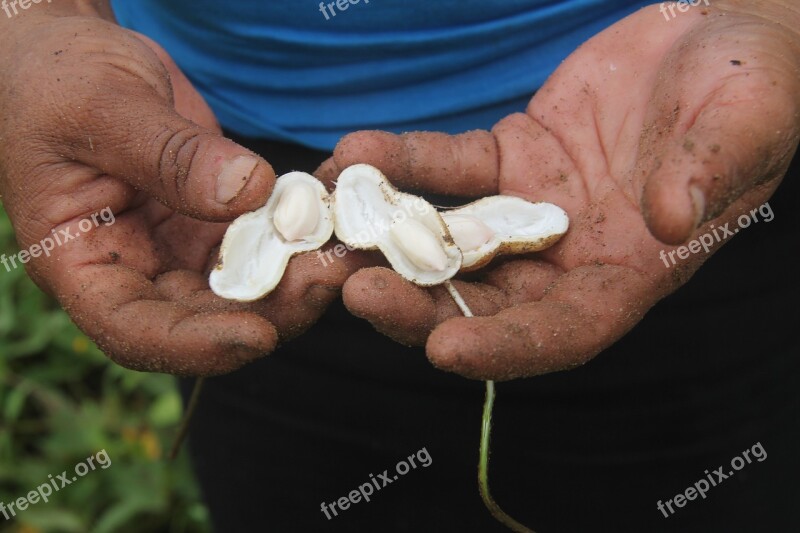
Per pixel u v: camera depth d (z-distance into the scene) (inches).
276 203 17.3
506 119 17.7
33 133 16.1
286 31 17.3
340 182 17.3
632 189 16.4
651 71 16.8
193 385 19.2
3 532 24.4
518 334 14.9
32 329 26.6
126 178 16.1
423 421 18.1
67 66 16.2
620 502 18.3
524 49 17.4
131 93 16.1
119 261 16.3
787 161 15.6
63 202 16.2
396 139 17.3
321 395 18.3
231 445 19.3
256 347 15.1
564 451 18.0
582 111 17.2
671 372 17.6
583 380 17.6
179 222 17.1
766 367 18.0
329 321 17.9
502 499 18.4
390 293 15.3
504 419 17.9
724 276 17.3
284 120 18.0
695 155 14.4
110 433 25.9
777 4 16.7
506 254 17.3
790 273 17.7
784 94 14.9
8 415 25.4
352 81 17.5
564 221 16.8
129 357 15.5
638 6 17.5
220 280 16.4
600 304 15.5
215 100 18.3
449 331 14.8
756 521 18.7
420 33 17.1
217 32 17.6
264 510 19.4
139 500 24.6
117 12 19.2
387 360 17.8
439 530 18.7
